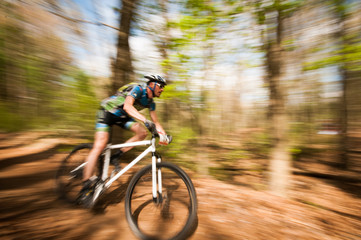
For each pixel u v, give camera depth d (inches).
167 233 73.2
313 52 98.5
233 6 110.0
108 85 144.6
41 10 129.0
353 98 141.1
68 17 128.0
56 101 145.6
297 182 136.6
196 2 112.7
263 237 73.9
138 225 75.3
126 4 133.1
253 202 101.2
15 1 126.6
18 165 140.5
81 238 69.2
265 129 150.6
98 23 131.5
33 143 188.4
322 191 123.8
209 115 142.0
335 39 93.7
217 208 93.0
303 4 93.7
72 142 165.0
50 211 84.6
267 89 120.3
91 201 83.2
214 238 71.9
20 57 142.4
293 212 93.4
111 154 91.4
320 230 80.3
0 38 136.7
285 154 111.1
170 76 126.5
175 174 76.6
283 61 104.1
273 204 100.0
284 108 108.5
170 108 144.2
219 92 139.5
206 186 120.2
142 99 88.0
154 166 77.4
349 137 156.0
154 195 76.7
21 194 97.0
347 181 138.0
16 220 76.0
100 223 78.2
